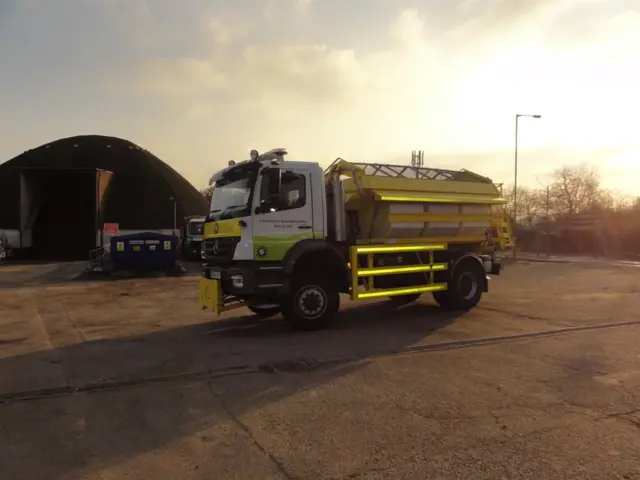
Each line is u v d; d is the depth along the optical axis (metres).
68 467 4.17
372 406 5.54
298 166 9.62
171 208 45.25
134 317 11.60
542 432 4.79
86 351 8.27
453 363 7.30
